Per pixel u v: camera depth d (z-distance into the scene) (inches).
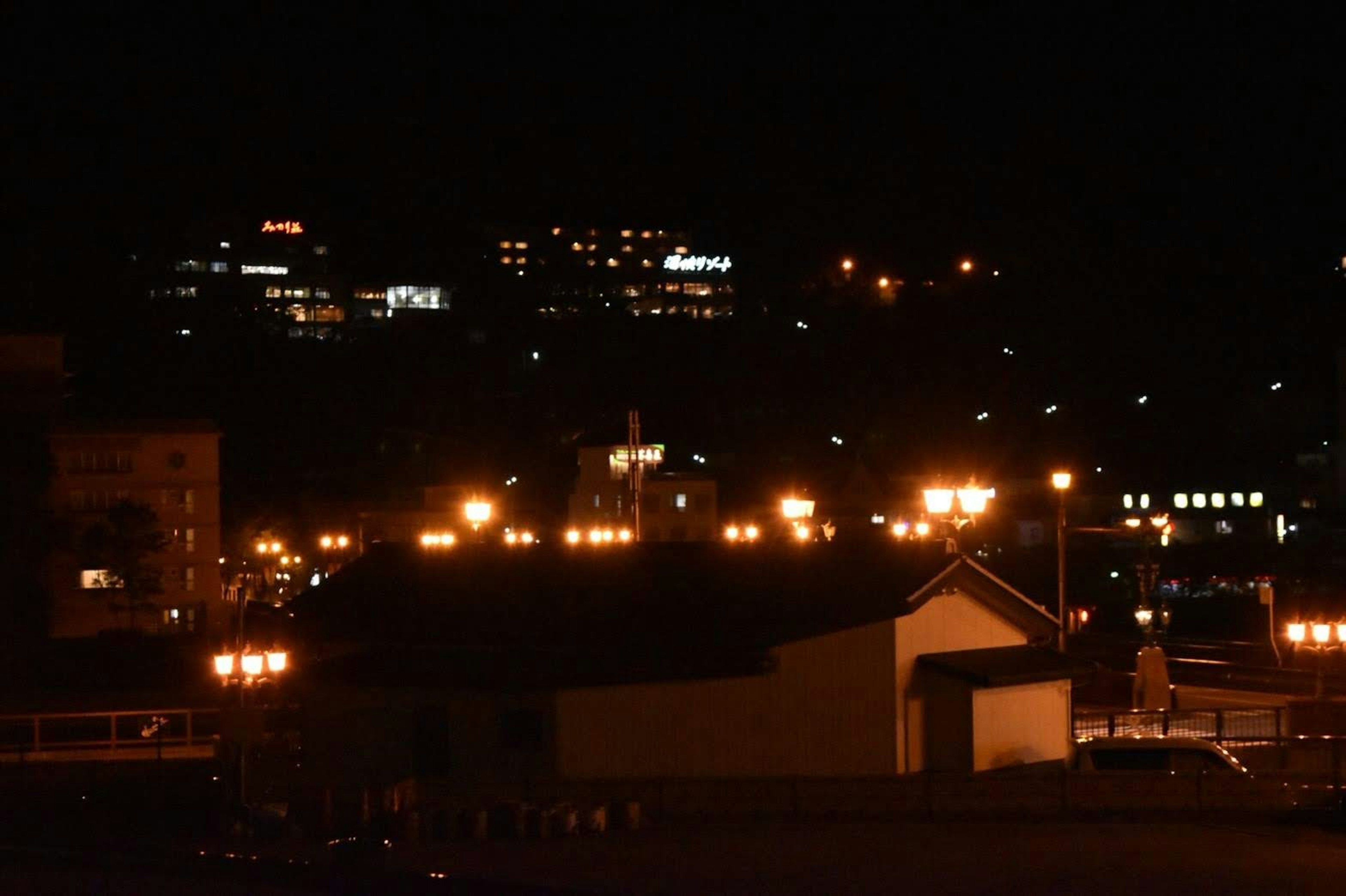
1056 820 3019.2
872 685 3474.4
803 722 3442.4
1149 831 2876.5
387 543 4276.6
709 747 3380.9
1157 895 2191.2
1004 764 3563.0
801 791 3041.3
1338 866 2471.7
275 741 4207.7
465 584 3932.1
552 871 2420.0
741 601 3617.1
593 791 3068.4
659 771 3348.9
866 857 2571.4
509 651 3543.3
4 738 5684.1
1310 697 4746.6
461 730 3405.5
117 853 2445.9
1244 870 2426.2
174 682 7332.7
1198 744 3159.5
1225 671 5728.3
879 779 3053.6
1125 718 4082.2
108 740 5713.6
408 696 3474.4
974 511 4092.0
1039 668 3661.4
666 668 3368.6
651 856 2583.7
